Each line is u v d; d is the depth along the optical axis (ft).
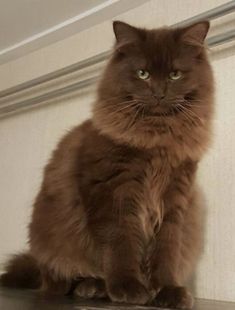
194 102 1.47
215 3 1.95
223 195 1.76
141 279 1.36
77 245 1.48
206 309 1.28
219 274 1.70
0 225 2.67
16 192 2.64
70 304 1.17
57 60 2.62
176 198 1.44
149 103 1.41
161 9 2.16
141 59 1.43
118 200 1.37
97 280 1.40
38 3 2.34
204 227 1.78
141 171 1.39
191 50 1.47
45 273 1.57
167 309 1.14
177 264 1.42
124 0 2.24
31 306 1.11
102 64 2.26
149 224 1.44
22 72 2.82
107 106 1.46
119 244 1.34
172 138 1.42
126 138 1.38
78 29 2.50
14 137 2.75
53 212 1.57
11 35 2.67
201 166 1.84
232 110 1.79
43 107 2.60
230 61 1.84
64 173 1.54
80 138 1.54
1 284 1.76
